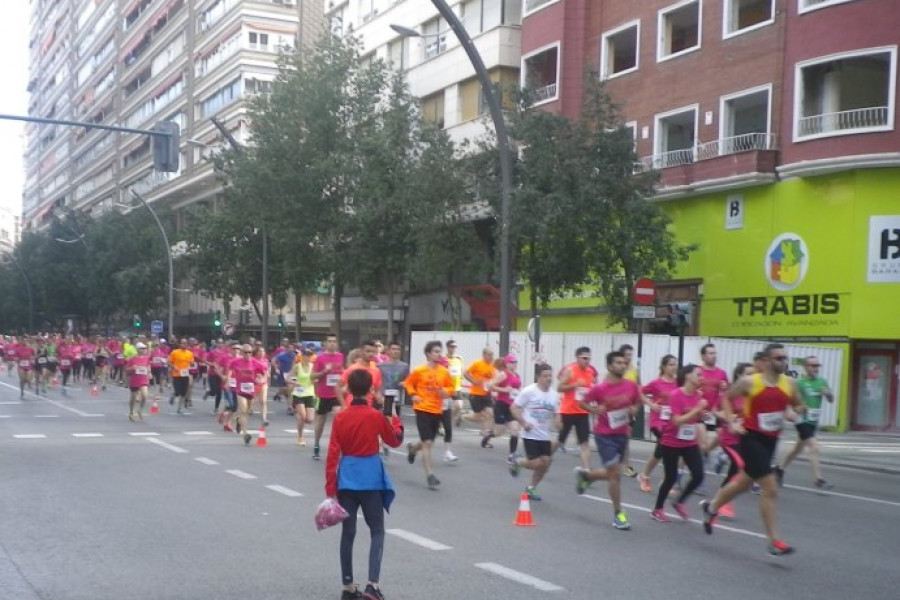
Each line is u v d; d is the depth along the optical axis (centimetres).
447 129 4019
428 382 1308
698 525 1055
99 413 2533
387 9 4581
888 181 2422
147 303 6134
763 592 759
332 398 1561
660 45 3067
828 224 2520
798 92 2583
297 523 1003
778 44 2667
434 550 888
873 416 2495
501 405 1758
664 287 3011
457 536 957
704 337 2500
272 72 5912
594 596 730
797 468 1736
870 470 1759
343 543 709
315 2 6038
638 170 2695
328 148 3928
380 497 718
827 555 912
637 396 1030
